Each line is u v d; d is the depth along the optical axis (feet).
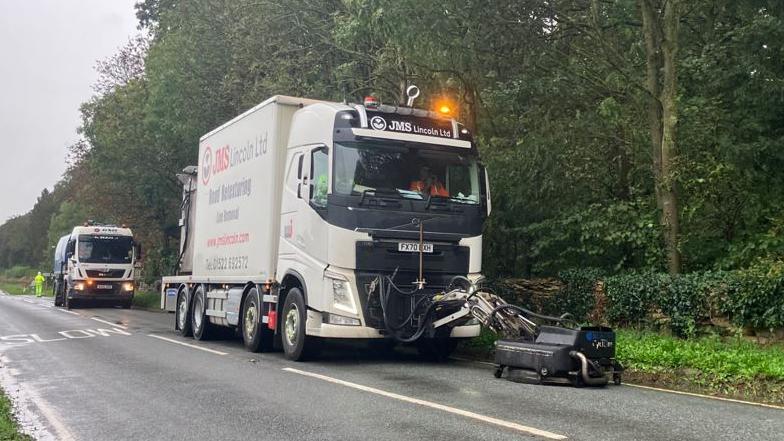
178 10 86.99
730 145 42.57
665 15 45.06
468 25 46.24
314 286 36.14
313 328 36.22
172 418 24.36
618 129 51.52
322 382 31.07
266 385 30.55
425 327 35.50
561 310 47.75
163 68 87.97
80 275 103.96
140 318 80.89
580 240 48.62
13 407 26.61
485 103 56.18
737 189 44.47
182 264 61.52
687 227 45.68
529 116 52.65
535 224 51.39
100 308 108.06
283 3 69.31
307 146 38.24
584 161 51.65
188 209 61.62
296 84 68.13
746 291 36.47
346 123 35.96
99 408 26.35
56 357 41.96
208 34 82.99
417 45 46.85
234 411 25.22
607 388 29.22
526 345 30.66
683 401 26.27
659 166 46.73
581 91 51.90
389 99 64.03
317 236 36.22
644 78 51.42
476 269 37.29
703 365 31.01
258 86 71.46
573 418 23.04
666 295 40.75
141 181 112.47
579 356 29.19
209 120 86.79
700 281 39.32
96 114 114.62
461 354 42.65
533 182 51.83
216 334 53.11
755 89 43.93
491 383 30.50
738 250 43.24
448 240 36.65
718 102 45.78
